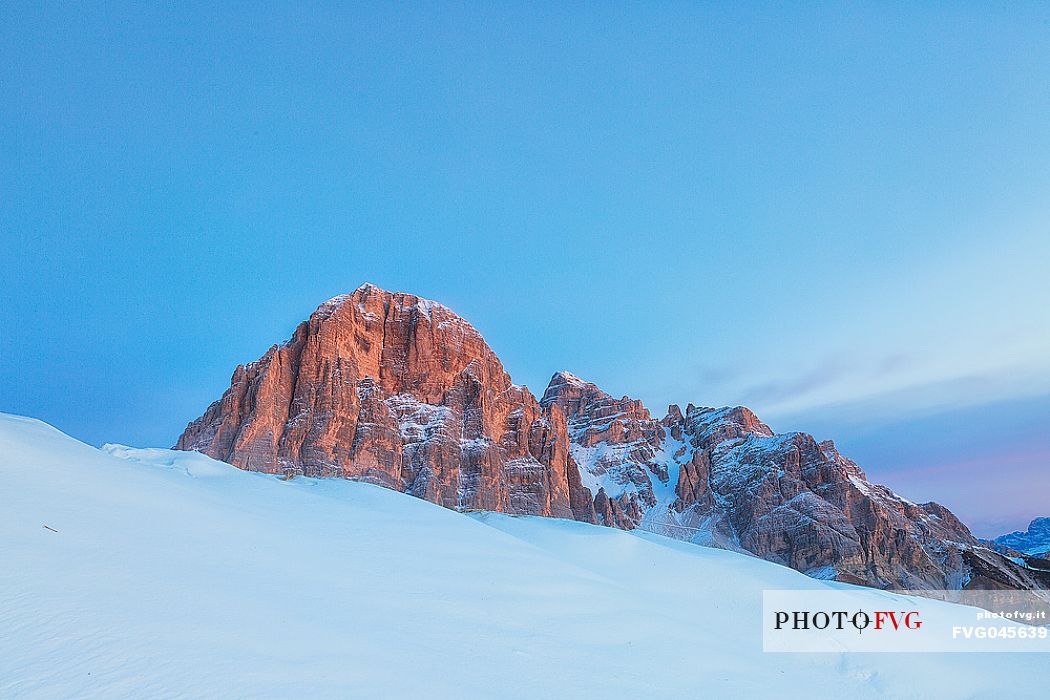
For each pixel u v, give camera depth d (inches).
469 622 780.0
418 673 537.6
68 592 511.5
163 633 479.8
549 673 649.0
